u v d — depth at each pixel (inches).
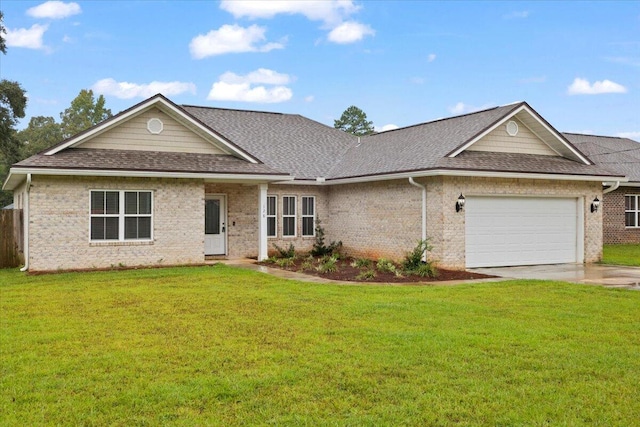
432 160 669.3
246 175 689.0
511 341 299.1
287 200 853.2
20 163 586.6
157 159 668.1
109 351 283.0
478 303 420.5
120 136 672.4
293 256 777.6
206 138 719.7
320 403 211.9
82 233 622.8
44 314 379.9
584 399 216.4
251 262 733.3
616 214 1058.1
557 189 733.9
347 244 828.6
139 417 199.2
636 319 360.2
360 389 226.4
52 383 233.9
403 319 358.6
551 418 198.4
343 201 839.1
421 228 682.2
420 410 205.0
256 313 380.2
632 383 234.5
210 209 790.5
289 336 312.5
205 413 202.8
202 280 549.3
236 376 241.8
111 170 614.2
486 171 656.4
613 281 553.3
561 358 268.8
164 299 438.0
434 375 243.0
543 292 477.1
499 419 196.5
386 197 745.6
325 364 259.0
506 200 705.6
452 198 657.0
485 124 717.9
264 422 195.0
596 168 761.6
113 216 638.5
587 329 330.3
